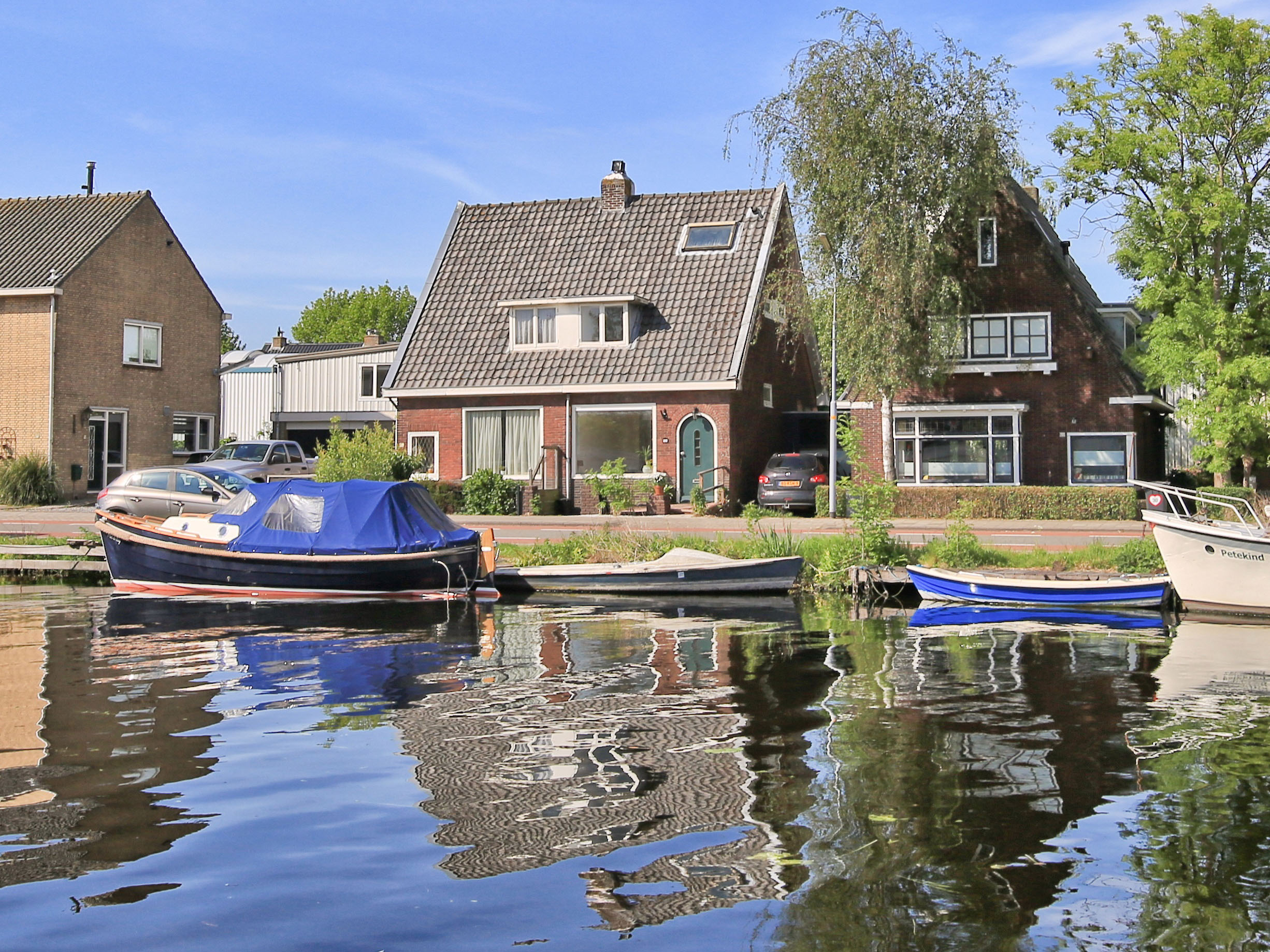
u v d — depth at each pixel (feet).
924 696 38.22
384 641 50.83
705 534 83.61
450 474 111.55
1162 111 94.38
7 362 118.01
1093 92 95.50
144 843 23.76
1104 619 58.13
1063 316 104.99
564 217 120.26
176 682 40.96
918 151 94.02
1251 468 101.45
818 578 68.85
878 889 21.21
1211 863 22.38
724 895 20.98
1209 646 48.93
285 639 51.49
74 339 119.03
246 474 100.17
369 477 93.35
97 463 122.72
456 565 66.85
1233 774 28.43
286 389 148.05
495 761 29.86
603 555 74.38
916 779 28.09
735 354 103.65
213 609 62.54
